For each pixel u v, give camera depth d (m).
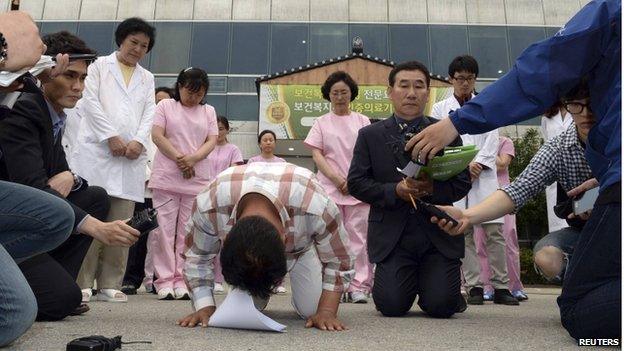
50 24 15.59
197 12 15.64
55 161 2.73
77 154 3.52
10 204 1.82
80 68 2.66
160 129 4.03
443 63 15.48
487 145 4.11
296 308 2.49
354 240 3.78
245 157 14.38
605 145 1.83
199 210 2.17
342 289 2.33
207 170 4.11
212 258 2.33
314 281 2.40
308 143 4.08
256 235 1.78
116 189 3.54
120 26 3.82
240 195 2.09
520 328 2.36
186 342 1.80
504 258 3.93
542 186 2.76
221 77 15.09
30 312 1.67
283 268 1.80
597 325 1.81
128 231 2.13
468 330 2.28
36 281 2.23
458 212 2.54
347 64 13.17
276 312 2.91
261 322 2.04
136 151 3.59
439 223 2.48
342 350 1.72
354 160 3.04
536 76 1.72
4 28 1.68
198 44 15.35
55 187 2.52
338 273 2.32
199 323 2.21
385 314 2.86
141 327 2.14
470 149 2.36
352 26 15.64
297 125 12.86
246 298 2.10
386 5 15.89
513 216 4.33
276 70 15.17
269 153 5.70
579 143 2.71
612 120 1.71
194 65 15.16
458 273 2.87
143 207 4.86
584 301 1.84
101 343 1.59
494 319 2.75
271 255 1.77
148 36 3.83
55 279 2.28
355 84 4.20
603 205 1.77
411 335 2.10
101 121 3.50
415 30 15.69
